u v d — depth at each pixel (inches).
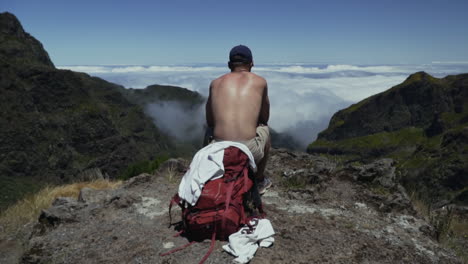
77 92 5807.1
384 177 221.3
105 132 5757.9
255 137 144.7
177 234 138.6
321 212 172.7
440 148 3528.5
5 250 152.5
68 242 141.9
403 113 7844.5
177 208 174.7
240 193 130.7
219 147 135.4
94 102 6008.9
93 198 193.3
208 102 155.1
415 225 167.2
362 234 149.1
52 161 4832.7
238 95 145.5
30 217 222.2
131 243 136.8
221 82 152.4
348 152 6943.9
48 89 5408.5
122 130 6668.3
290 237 139.5
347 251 132.3
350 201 192.1
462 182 3029.0
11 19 6038.4
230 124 141.6
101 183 347.6
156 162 435.5
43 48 6786.4
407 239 149.5
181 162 258.5
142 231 147.4
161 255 124.6
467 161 3090.6
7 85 4928.6
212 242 123.9
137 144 6998.0
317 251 130.2
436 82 7608.3
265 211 167.6
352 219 165.9
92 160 5339.6
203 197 126.7
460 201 2726.4
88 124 5570.9
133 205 180.7
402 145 6466.5
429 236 158.9
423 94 7711.6
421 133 6609.3
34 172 4564.5
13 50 5590.6
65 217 163.2
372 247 137.3
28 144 4697.3
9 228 189.9
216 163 130.5
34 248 139.6
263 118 157.3
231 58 157.9
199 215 126.3
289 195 194.7
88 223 159.9
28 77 5255.9
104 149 5629.9
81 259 127.8
